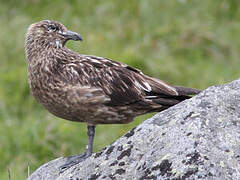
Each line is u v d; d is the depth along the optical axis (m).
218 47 15.26
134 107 9.28
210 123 6.82
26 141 12.66
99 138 12.27
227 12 16.27
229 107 7.07
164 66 14.46
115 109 9.19
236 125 6.82
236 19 16.16
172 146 6.71
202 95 7.28
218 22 16.03
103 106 9.10
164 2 16.33
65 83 8.98
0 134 12.95
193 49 15.20
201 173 6.32
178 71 14.42
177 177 6.40
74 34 9.48
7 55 15.00
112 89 9.12
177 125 6.92
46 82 9.07
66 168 8.40
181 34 15.49
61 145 12.36
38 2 16.64
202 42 15.36
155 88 9.21
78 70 9.08
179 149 6.62
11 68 14.71
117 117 9.31
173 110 7.25
